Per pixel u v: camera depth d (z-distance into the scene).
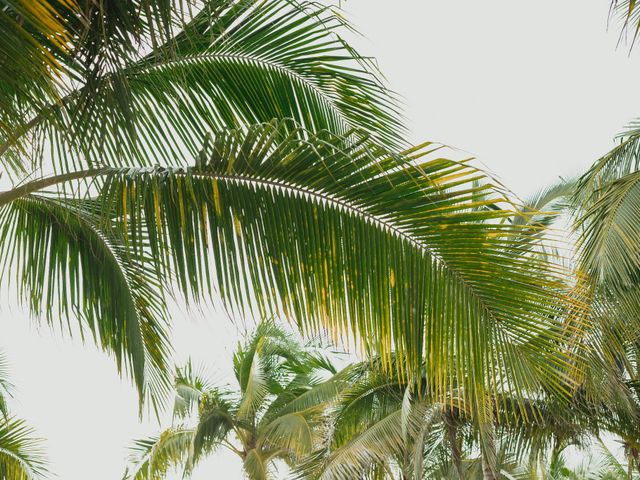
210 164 2.91
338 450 11.14
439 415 9.57
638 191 5.38
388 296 2.90
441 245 2.88
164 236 2.85
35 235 3.87
